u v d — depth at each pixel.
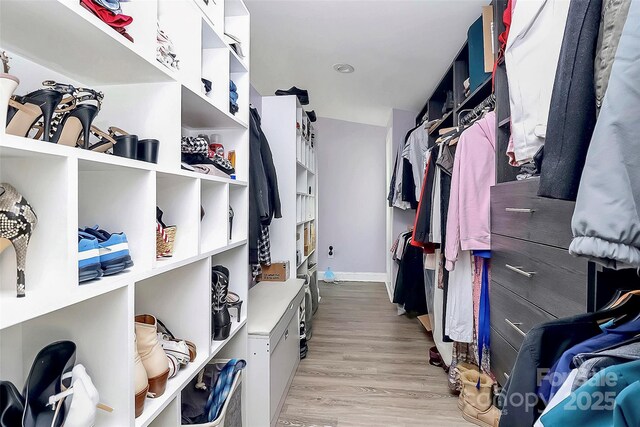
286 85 3.27
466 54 2.36
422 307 3.05
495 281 1.45
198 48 1.16
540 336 0.70
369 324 3.03
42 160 0.65
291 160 2.66
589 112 0.65
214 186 1.36
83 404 0.69
